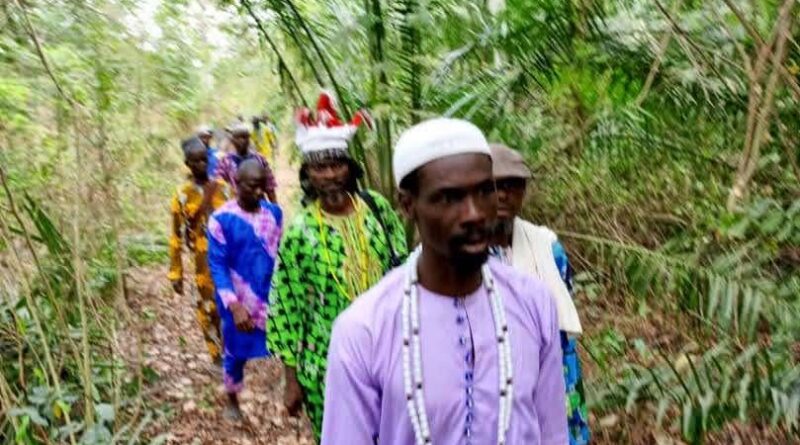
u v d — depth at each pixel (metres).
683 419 2.92
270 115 6.45
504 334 1.54
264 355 4.18
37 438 3.17
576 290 4.41
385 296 1.54
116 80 4.57
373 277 2.81
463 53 4.15
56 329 3.72
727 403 2.92
